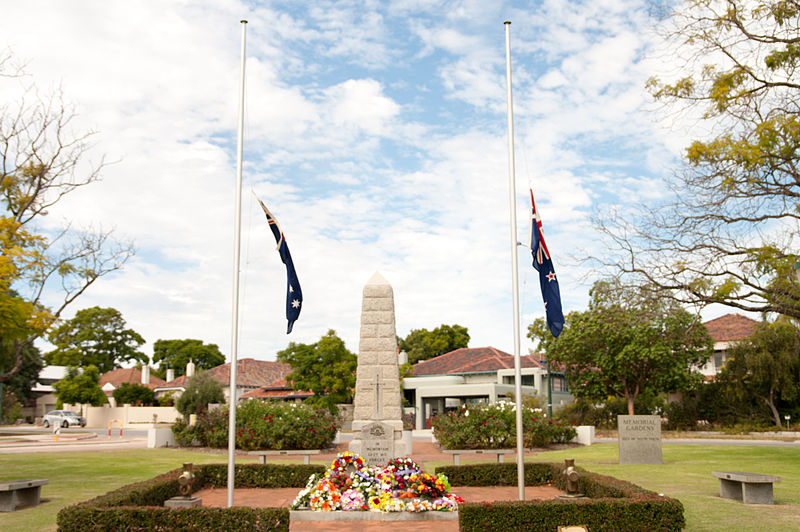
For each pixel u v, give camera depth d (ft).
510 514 29.71
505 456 78.95
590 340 134.10
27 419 228.63
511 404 88.38
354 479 39.63
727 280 59.77
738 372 131.23
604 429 140.46
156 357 273.54
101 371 252.21
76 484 51.31
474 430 84.12
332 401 139.95
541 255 40.65
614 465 65.10
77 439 118.11
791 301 58.34
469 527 29.73
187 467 38.99
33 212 73.97
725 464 65.10
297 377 142.51
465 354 173.99
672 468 61.46
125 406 181.16
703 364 136.56
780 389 125.59
